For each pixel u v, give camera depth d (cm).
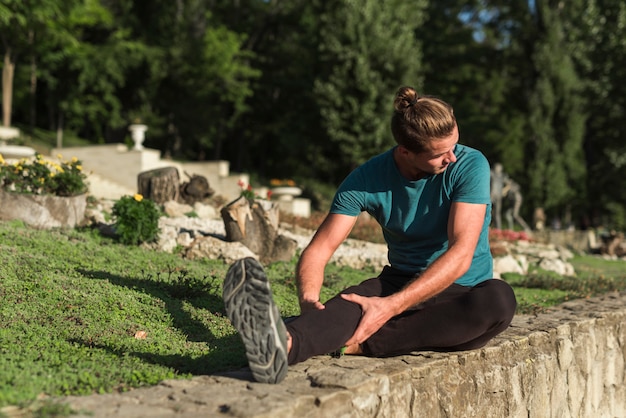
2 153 1358
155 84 3109
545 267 1173
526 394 396
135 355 332
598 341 516
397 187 319
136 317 421
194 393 250
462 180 304
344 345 289
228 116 3619
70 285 473
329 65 2581
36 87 3117
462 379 337
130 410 226
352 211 323
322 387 265
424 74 3481
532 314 545
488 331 320
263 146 3881
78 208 799
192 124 3203
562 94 3131
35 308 405
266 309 245
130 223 718
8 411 221
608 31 3023
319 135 2777
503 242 1560
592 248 2173
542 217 2614
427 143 285
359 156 2473
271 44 3694
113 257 620
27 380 262
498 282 315
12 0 2075
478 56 3612
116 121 2970
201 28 3334
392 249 340
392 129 296
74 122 3009
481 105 3897
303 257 316
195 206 1136
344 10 2558
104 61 2784
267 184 2641
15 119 3381
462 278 323
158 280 526
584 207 3341
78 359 310
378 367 304
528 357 405
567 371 456
